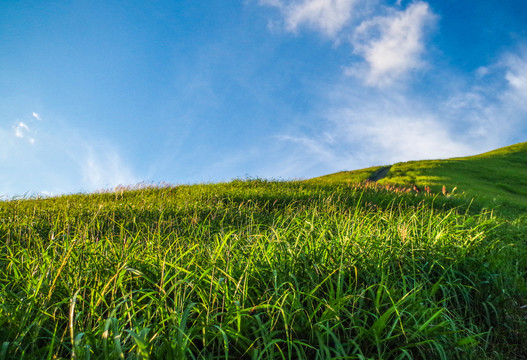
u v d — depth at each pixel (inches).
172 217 267.9
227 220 254.1
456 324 107.7
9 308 82.0
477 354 96.8
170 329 75.1
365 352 86.7
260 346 80.9
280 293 97.3
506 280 141.4
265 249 125.3
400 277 120.7
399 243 141.1
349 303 99.3
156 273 107.2
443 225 173.5
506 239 212.5
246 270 100.0
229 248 120.1
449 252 142.0
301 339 87.7
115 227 224.1
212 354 79.0
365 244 134.3
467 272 136.4
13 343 68.3
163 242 157.6
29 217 244.7
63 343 75.2
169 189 531.2
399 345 87.9
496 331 111.0
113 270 104.7
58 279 98.8
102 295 81.4
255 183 572.1
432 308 98.3
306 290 100.7
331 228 160.9
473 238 153.1
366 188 541.0
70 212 271.0
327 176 1226.6
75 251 114.6
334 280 107.3
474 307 120.9
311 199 384.8
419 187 734.5
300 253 115.6
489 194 651.5
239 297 91.8
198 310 86.4
